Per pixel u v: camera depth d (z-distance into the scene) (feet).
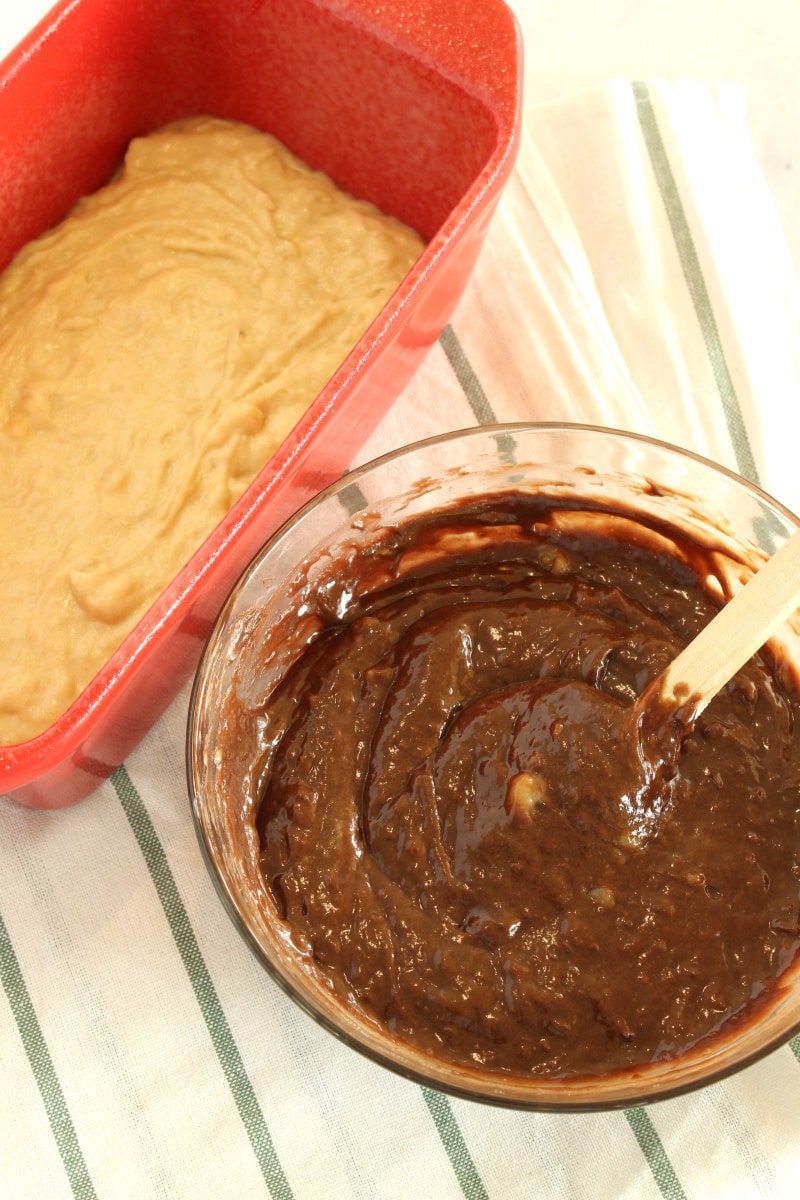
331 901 2.12
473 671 2.21
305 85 2.39
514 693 2.17
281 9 2.31
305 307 2.39
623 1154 2.21
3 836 2.30
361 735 2.20
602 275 2.53
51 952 2.27
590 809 2.09
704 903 2.09
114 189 2.45
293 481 2.15
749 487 2.19
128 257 2.41
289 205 2.43
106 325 2.38
